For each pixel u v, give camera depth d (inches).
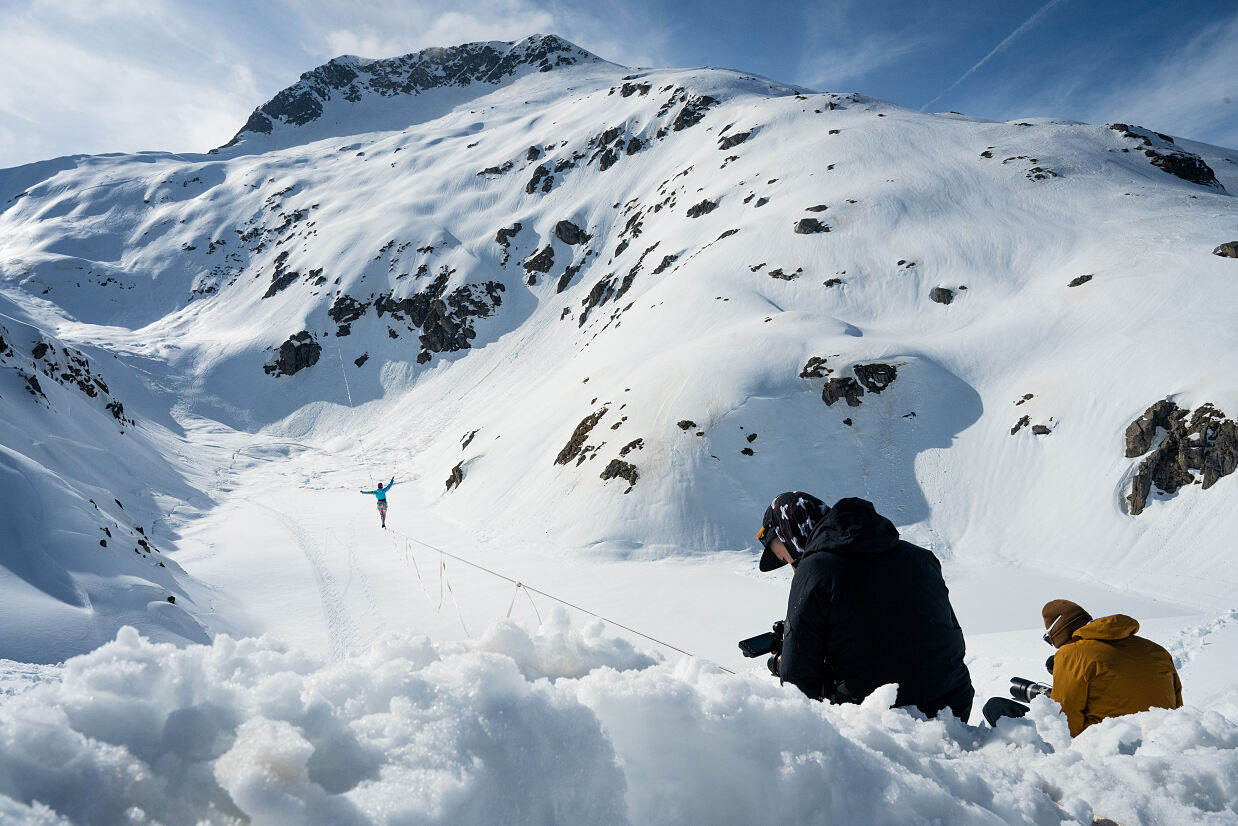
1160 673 90.7
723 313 1576.0
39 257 3636.8
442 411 2481.5
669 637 666.8
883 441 1136.8
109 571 410.0
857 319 1502.2
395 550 1023.0
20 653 280.4
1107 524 888.9
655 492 1087.6
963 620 716.7
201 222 4050.2
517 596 775.7
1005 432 1086.4
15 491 419.8
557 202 3380.9
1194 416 896.3
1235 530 791.7
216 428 2509.8
